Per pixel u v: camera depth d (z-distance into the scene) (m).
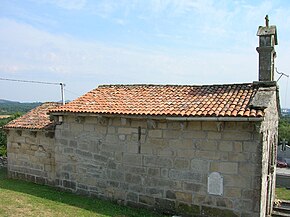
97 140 12.33
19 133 15.55
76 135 12.93
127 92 13.69
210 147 10.09
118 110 11.53
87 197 12.45
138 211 10.95
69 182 13.20
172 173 10.73
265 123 9.80
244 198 9.59
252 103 9.73
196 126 10.30
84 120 12.66
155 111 10.80
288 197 15.48
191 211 10.40
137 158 11.38
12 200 10.98
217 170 9.98
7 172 16.56
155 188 11.05
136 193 11.43
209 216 10.10
